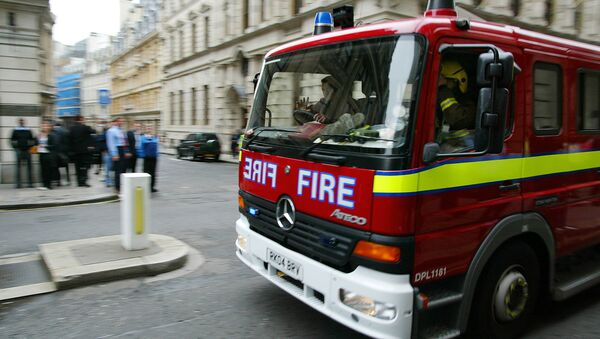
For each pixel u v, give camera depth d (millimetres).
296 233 3545
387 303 2885
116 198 10781
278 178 3766
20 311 4270
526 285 3748
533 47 3664
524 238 3875
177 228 7777
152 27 53031
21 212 9039
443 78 3020
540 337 3895
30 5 12672
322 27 4207
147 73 54562
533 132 3689
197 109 36688
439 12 3309
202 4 34438
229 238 7129
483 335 3527
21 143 11789
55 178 12367
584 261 4922
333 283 3166
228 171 19109
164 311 4309
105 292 4758
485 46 2902
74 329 3922
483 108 2859
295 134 3703
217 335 3840
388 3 16219
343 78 3418
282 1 24094
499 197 3449
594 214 4434
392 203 2869
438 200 3043
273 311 4340
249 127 4430
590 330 4047
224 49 31188
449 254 3137
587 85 4234
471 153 3119
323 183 3295
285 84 4031
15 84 12758
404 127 2910
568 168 4062
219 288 4930
